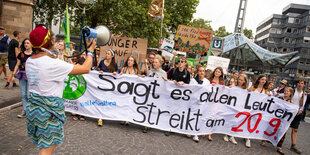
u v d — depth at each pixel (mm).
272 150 4855
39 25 1960
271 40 68438
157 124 4676
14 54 6312
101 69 5102
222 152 4145
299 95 5117
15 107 4848
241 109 4953
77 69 2035
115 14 13969
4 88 6293
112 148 3512
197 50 8922
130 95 4715
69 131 3957
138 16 13930
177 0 22188
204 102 4695
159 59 4867
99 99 4684
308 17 55812
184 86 4656
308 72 54500
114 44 6691
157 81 4684
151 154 3520
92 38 2164
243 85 5156
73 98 4703
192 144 4312
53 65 1894
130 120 4668
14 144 3189
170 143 4156
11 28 11648
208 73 6395
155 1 9234
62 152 3133
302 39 56281
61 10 16062
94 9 14078
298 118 4891
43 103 1910
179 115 4691
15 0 11445
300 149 5145
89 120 4797
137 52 5879
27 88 4223
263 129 5047
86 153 3205
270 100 5023
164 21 17016
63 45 4883
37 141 2076
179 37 8984
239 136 4957
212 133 4969
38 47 1915
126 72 5070
